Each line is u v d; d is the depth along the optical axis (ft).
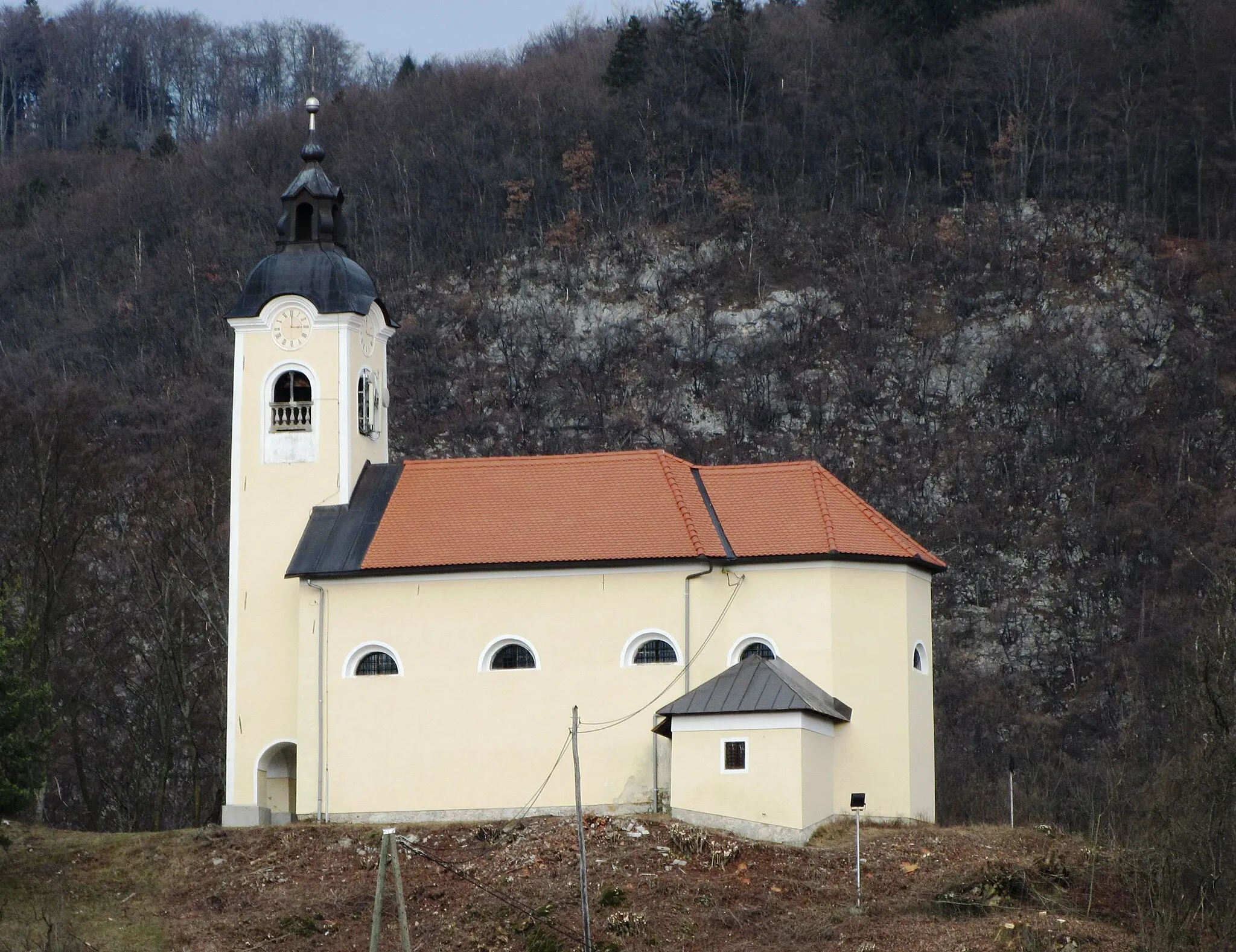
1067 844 414.62
